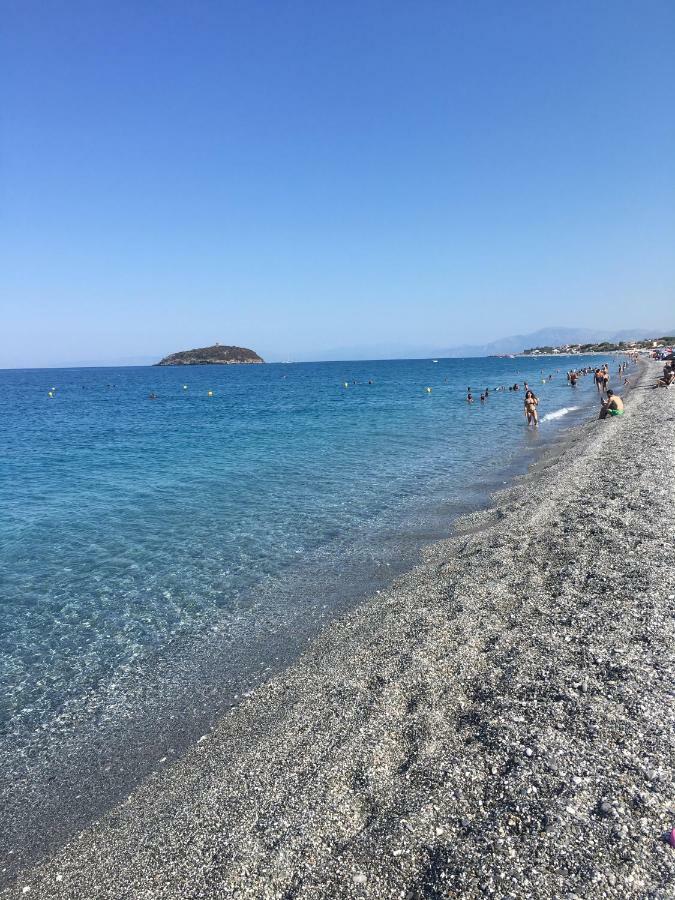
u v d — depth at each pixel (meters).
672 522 11.31
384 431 36.59
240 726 6.81
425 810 4.66
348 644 8.53
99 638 9.56
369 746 5.76
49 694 7.96
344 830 4.66
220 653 8.90
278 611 10.30
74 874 4.87
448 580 10.39
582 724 5.38
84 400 83.00
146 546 14.32
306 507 17.62
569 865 3.84
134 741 6.83
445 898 3.79
